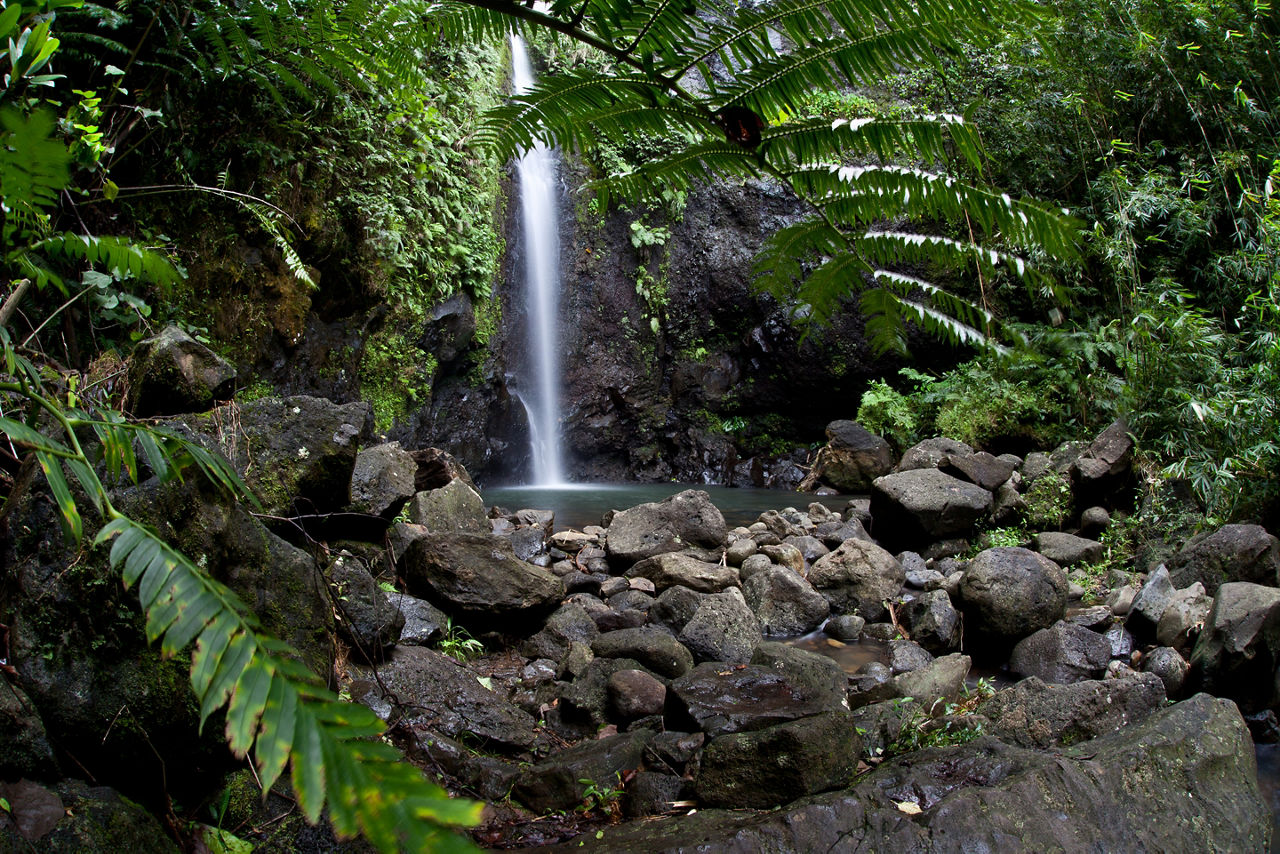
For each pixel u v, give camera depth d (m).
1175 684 3.60
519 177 8.90
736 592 4.17
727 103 1.05
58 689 1.91
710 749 2.58
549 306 9.63
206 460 1.05
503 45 8.36
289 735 0.45
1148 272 7.36
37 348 3.38
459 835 0.39
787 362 10.43
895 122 1.05
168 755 2.05
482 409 8.23
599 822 2.52
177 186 4.54
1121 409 6.46
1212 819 2.36
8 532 2.00
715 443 10.84
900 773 2.44
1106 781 2.35
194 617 0.53
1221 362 5.94
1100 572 5.29
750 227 10.54
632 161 9.74
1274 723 3.37
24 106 2.46
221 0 3.60
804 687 3.06
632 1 0.98
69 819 1.73
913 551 5.75
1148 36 6.24
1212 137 7.19
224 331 5.17
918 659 4.04
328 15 1.48
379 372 6.69
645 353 10.70
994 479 6.31
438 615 3.65
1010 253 1.11
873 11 0.98
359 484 3.73
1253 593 3.62
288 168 5.57
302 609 2.46
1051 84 6.40
